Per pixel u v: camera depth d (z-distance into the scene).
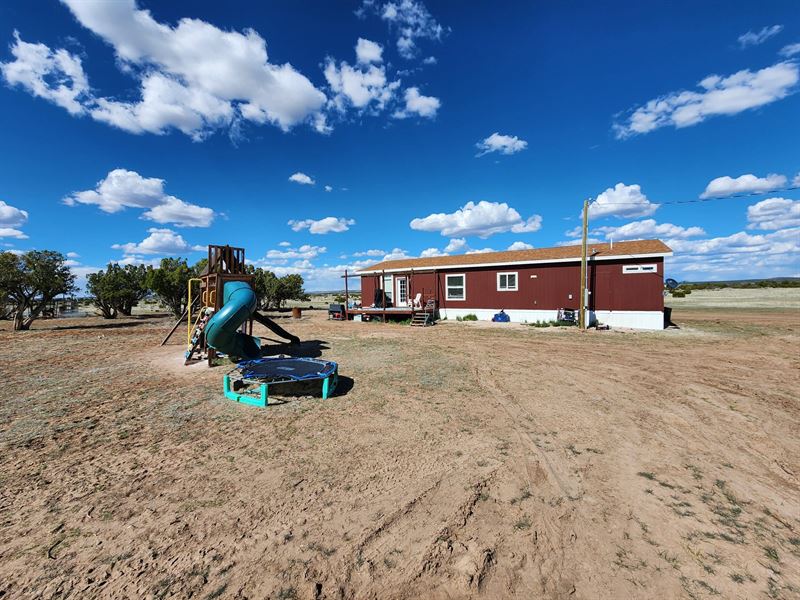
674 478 3.54
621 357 9.37
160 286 22.33
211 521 2.92
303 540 2.70
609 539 2.70
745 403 5.72
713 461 3.88
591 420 5.05
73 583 2.31
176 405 5.79
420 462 3.88
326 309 31.75
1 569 2.43
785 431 4.65
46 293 16.95
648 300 15.36
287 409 5.58
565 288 17.08
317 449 4.21
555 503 3.14
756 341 11.62
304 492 3.33
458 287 20.16
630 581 2.31
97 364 8.89
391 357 9.52
